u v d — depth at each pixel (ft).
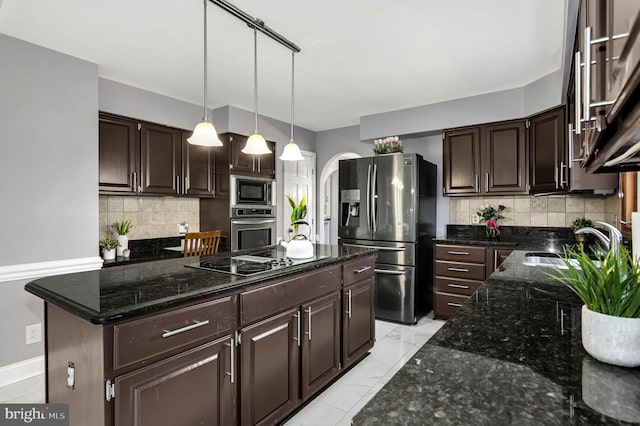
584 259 2.85
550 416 1.83
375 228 12.67
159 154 11.82
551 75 9.95
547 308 3.90
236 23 7.47
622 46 1.71
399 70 9.92
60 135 8.74
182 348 4.58
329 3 6.72
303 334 6.75
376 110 13.88
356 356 8.63
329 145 17.43
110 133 10.57
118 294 4.61
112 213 11.55
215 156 13.66
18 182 8.07
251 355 5.58
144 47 8.57
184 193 12.55
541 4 6.70
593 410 1.89
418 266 12.21
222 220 13.47
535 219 12.16
